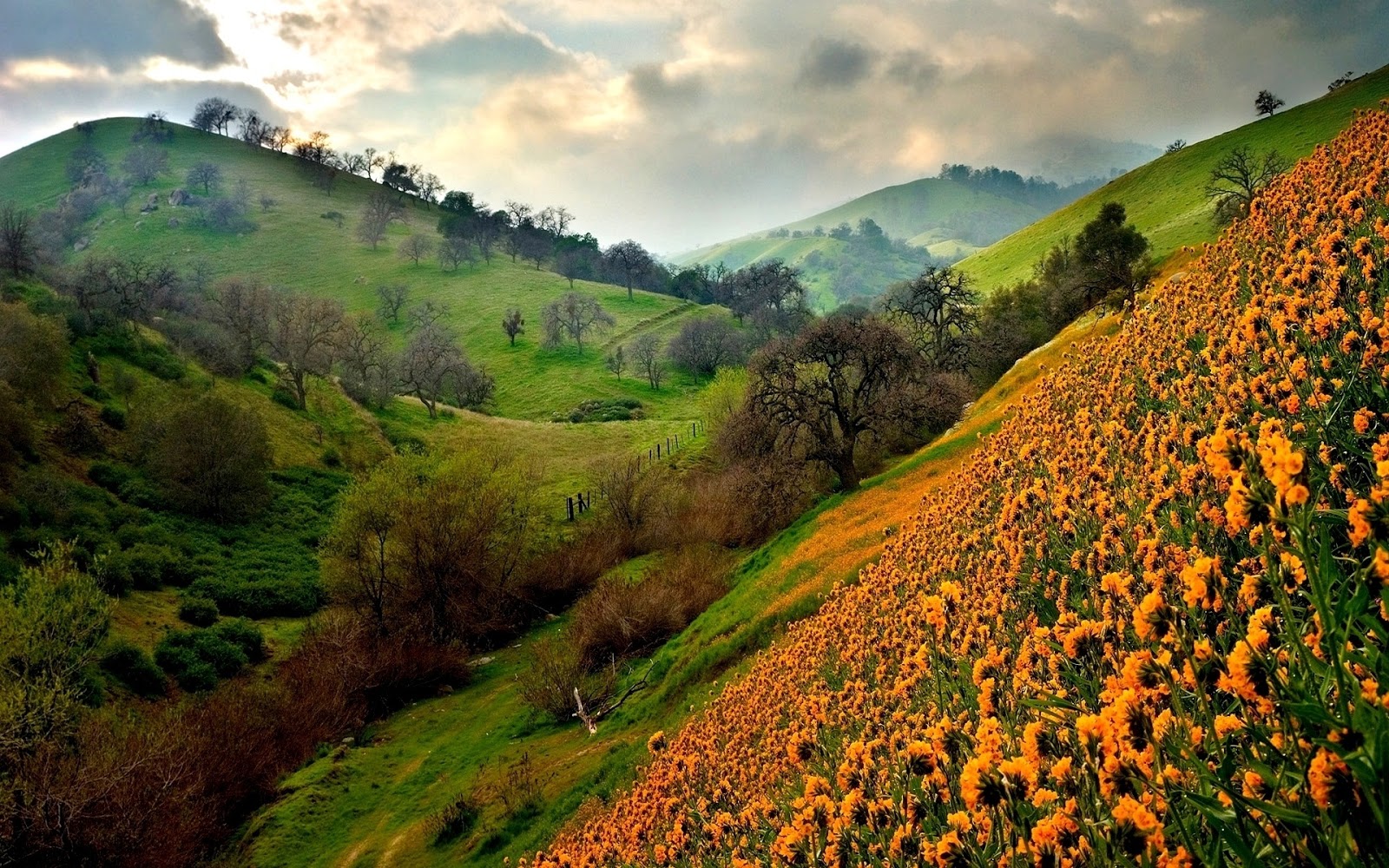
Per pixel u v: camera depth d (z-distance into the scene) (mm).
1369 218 7910
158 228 165750
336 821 23812
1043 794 3223
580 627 32281
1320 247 7180
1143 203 102812
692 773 12047
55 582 26938
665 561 39375
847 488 40094
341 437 69000
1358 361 5500
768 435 42844
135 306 71812
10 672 23375
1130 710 2863
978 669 5402
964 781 3338
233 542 48375
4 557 34438
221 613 41094
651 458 65688
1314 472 4613
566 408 104438
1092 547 6969
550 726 26844
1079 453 10094
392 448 70562
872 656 11320
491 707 30859
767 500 40406
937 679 7406
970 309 75250
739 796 9633
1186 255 36469
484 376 104938
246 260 158500
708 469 59125
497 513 40156
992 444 17328
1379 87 89125
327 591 39625
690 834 9508
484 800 21750
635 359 120250
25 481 41906
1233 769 2771
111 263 108000
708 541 42719
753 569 33031
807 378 43688
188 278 134625
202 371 67688
